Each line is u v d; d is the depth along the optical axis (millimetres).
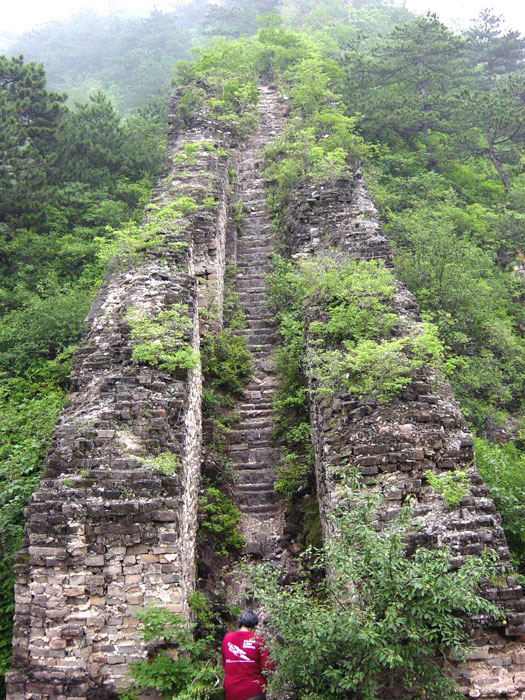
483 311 16656
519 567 9594
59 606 7734
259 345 14336
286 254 16281
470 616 7223
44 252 18938
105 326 10641
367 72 29562
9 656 8172
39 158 21781
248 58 28641
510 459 12109
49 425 11484
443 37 29906
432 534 7715
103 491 8070
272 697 6918
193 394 10727
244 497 11141
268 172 19531
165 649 7629
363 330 10680
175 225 13703
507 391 14930
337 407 9531
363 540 6844
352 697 6574
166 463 8398
